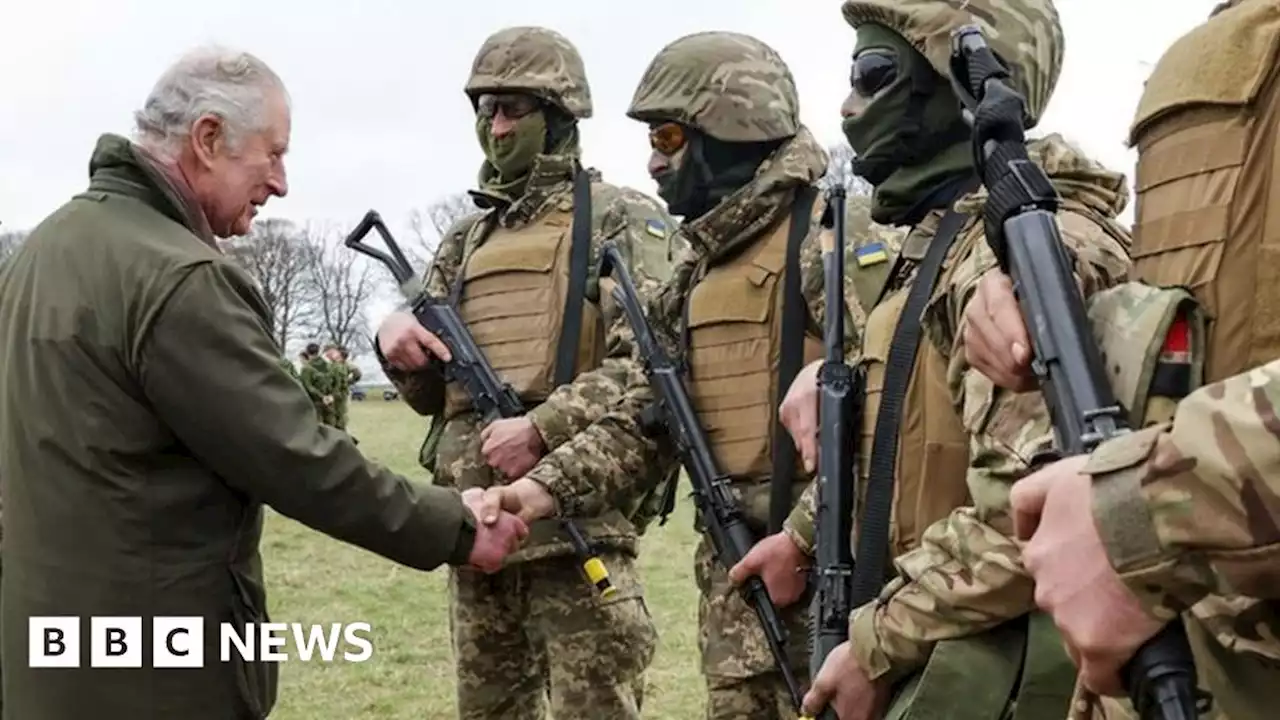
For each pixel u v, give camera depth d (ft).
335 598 22.86
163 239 7.34
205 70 7.69
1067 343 4.12
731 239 8.77
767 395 8.47
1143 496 3.26
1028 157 4.53
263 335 7.36
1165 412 4.00
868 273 7.97
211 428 7.10
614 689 10.41
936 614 5.23
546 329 10.66
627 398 9.63
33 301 7.37
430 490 8.10
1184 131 4.12
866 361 6.59
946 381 5.74
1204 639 3.78
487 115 11.18
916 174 6.43
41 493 7.22
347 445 7.53
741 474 8.53
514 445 10.02
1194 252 4.04
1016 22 6.16
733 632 8.53
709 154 8.98
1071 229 5.25
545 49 11.05
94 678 7.14
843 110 6.58
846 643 5.78
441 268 11.95
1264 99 3.91
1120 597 3.35
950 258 5.89
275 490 7.26
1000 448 4.94
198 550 7.31
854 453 6.65
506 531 8.62
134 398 7.16
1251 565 3.07
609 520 10.38
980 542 5.05
